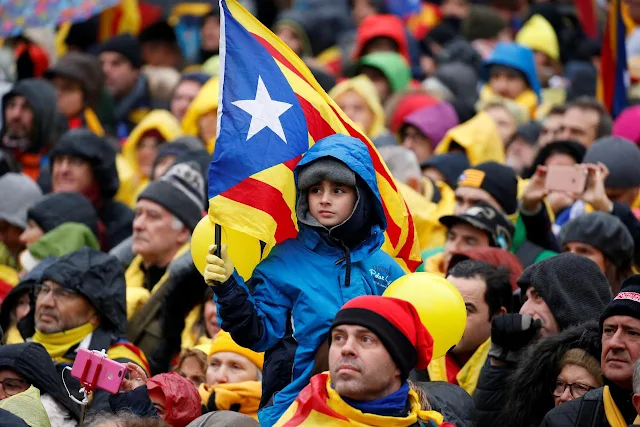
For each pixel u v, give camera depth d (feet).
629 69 119.24
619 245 70.28
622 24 102.94
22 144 104.88
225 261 52.75
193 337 74.33
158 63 133.59
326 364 53.83
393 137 100.99
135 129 110.42
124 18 135.44
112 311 68.85
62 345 68.18
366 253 55.21
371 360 48.98
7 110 104.99
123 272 70.23
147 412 56.59
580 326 58.03
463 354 65.41
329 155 54.24
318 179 54.34
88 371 55.77
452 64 123.24
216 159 53.83
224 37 55.77
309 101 56.90
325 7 150.20
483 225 74.18
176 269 75.20
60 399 63.10
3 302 73.97
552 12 140.05
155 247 81.15
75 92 112.78
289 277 54.49
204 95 106.73
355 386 48.98
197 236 55.77
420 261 59.62
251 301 53.67
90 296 68.18
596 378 56.70
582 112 92.48
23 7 115.14
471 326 64.75
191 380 68.85
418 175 88.07
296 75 57.16
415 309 50.11
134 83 124.26
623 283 55.52
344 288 54.65
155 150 107.96
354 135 57.88
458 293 55.31
